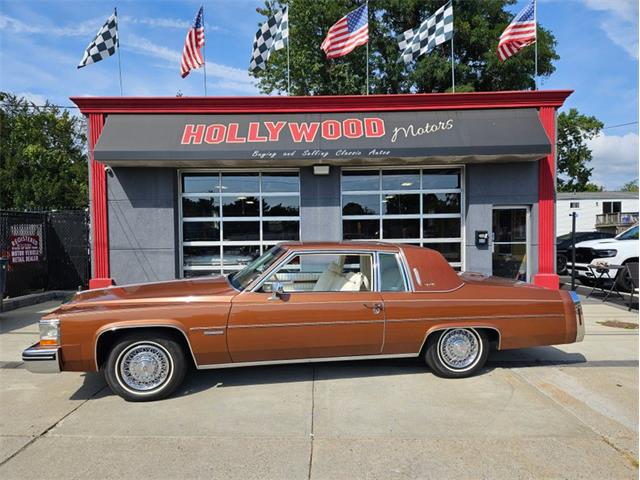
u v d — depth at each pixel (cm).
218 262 1021
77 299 464
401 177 1027
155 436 354
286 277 475
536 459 318
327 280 480
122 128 932
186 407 411
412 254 487
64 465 310
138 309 425
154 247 978
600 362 546
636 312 855
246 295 445
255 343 440
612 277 1056
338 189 998
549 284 978
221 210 1018
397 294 468
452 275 488
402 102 978
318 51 2102
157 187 976
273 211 1022
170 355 428
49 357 405
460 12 2061
